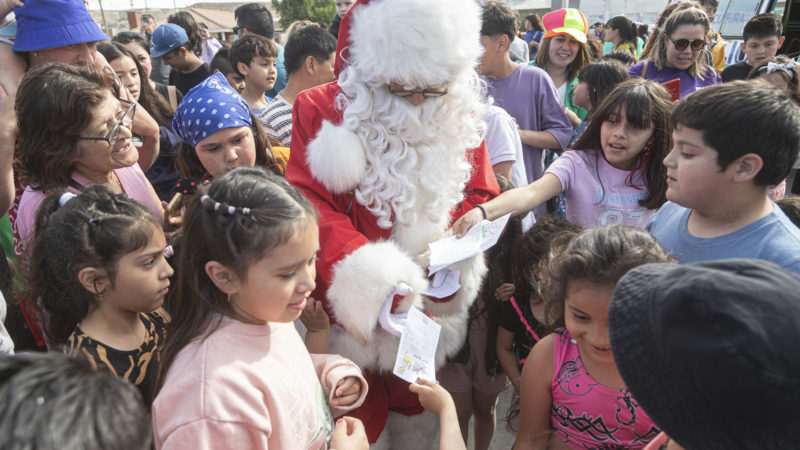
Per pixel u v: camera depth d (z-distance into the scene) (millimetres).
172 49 4777
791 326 656
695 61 4090
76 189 1816
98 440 700
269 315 1229
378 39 1778
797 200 2039
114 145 1824
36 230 1546
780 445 685
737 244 1512
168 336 1302
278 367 1260
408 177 1993
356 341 1912
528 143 3574
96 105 1754
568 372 1567
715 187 1461
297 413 1259
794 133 1370
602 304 1350
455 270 2037
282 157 2742
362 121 1963
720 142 1396
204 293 1237
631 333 812
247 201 1175
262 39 4012
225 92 2275
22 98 1737
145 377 1497
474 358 2539
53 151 1738
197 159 2443
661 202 2256
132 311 1486
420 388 1680
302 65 3367
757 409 658
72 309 1464
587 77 3387
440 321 2100
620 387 1479
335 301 1818
